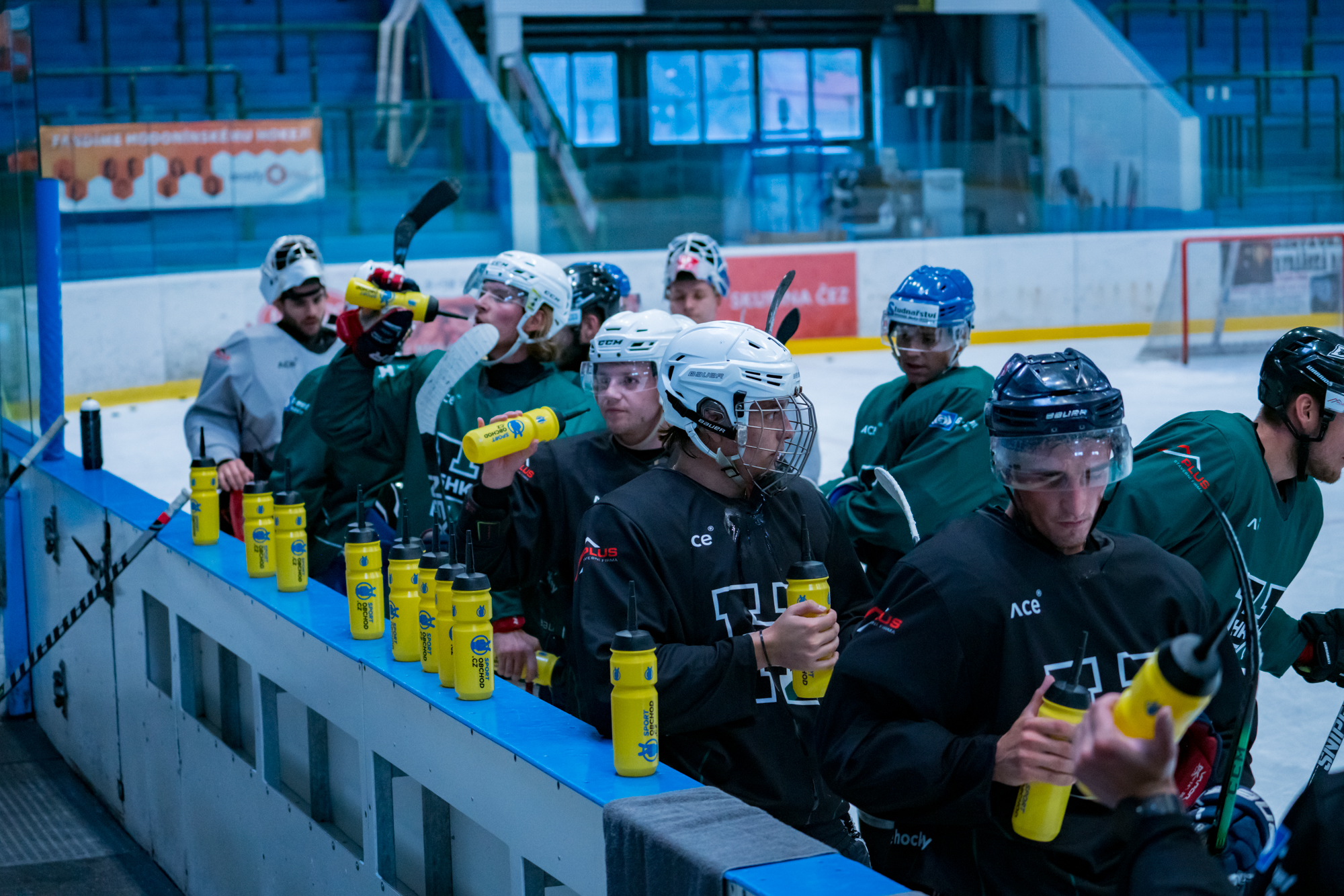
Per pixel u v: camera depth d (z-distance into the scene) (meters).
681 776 2.49
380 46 21.72
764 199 18.81
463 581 2.91
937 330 4.68
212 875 4.50
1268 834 2.85
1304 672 3.51
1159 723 1.59
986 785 2.09
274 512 4.15
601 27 23.92
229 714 4.33
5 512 6.55
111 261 15.62
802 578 2.65
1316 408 3.15
